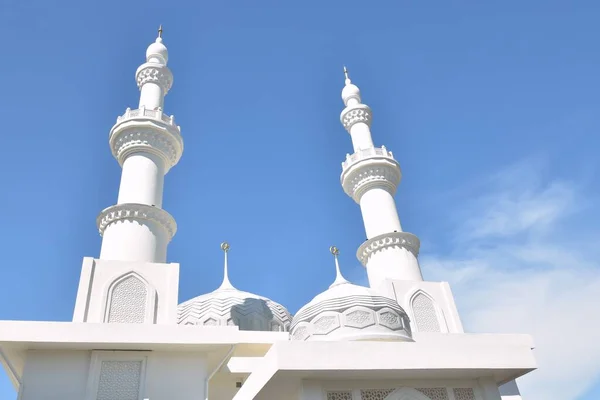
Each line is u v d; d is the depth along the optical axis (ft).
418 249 85.87
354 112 105.29
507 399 61.87
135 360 46.93
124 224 69.82
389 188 93.56
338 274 62.49
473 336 43.06
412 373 37.73
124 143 81.25
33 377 44.09
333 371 34.60
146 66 94.99
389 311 46.60
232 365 61.36
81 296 57.57
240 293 83.92
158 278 61.57
